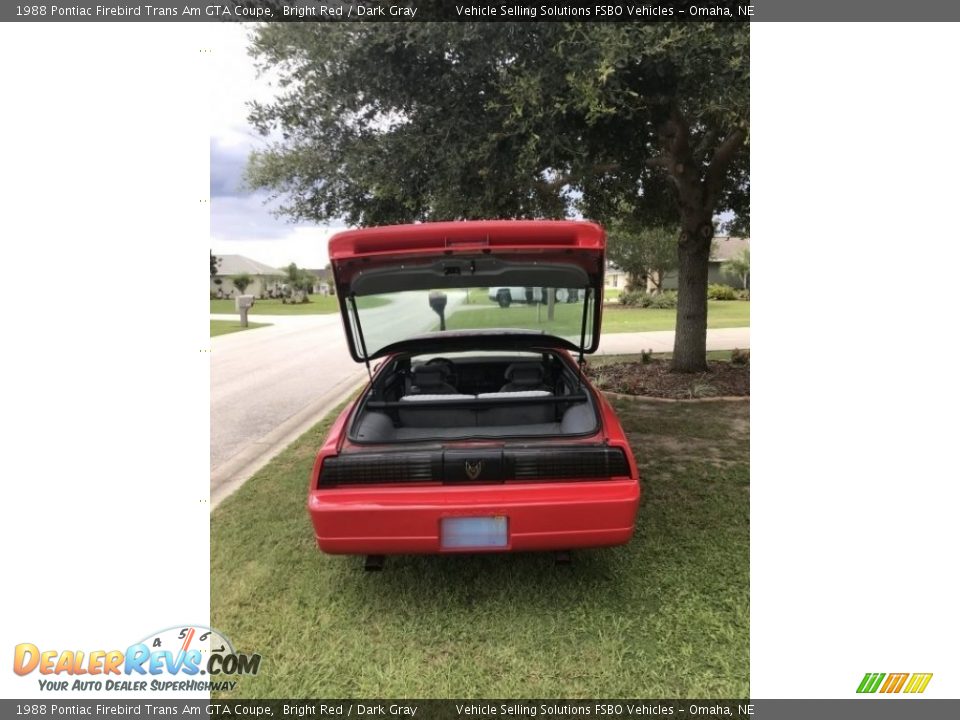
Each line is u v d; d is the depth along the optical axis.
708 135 6.88
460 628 2.46
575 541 2.39
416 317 3.25
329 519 2.38
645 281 24.22
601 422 2.63
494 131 4.19
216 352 12.73
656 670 2.20
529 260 2.49
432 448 2.45
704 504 3.54
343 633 2.46
